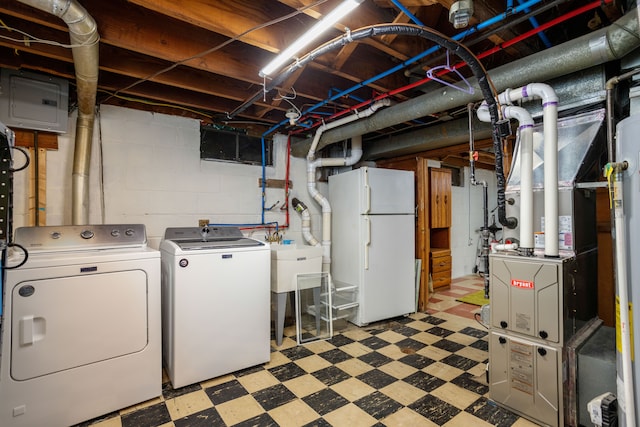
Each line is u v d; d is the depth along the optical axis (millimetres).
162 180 3254
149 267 2127
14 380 1696
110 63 2318
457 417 1912
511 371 1943
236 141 3756
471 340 3078
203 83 2746
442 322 3621
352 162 4031
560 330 1751
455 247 6121
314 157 3982
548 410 1787
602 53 1714
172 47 2133
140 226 2455
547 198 1861
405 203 3844
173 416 1934
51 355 1793
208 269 2336
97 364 1923
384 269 3631
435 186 5199
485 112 2293
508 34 1969
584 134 2072
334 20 1567
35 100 2562
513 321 1940
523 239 1988
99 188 2926
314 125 3631
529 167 1966
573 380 1778
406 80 2885
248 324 2512
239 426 1836
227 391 2203
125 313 2023
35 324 1758
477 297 4676
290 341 3090
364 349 2881
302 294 3703
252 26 1947
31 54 2400
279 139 4094
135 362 2047
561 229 2014
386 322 3633
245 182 3805
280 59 2014
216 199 3592
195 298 2283
